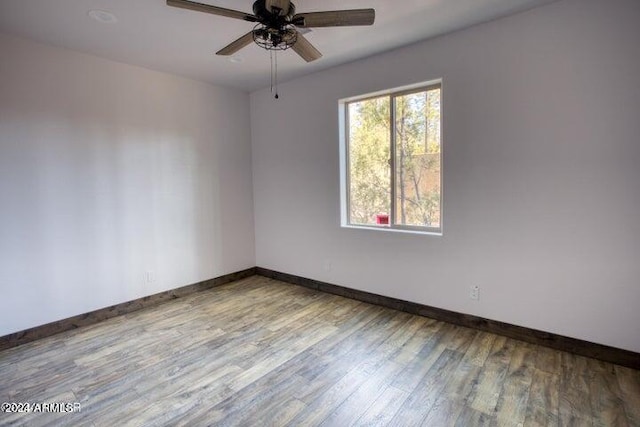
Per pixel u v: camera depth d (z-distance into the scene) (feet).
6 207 9.17
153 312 11.65
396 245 11.32
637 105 7.32
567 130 8.11
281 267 14.97
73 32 8.95
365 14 6.49
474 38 9.23
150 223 12.18
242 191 15.21
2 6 7.59
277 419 6.40
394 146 11.48
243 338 9.64
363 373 7.84
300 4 7.77
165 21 8.40
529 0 7.96
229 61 11.28
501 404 6.71
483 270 9.62
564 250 8.38
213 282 14.25
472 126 9.46
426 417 6.40
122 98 11.28
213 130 13.96
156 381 7.63
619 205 7.66
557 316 8.61
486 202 9.40
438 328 10.06
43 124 9.69
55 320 10.11
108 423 6.33
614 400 6.75
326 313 11.33
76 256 10.48
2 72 8.96
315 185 13.29
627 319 7.76
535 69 8.41
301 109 13.39
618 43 7.43
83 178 10.53
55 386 7.47
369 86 11.37
